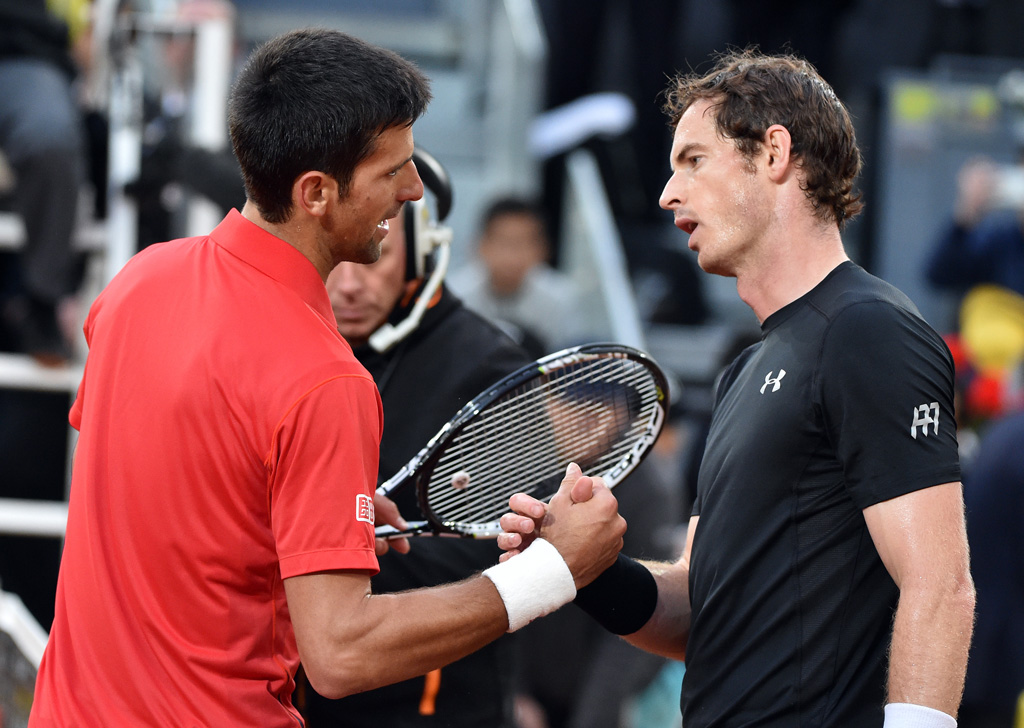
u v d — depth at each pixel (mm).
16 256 15156
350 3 31062
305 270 6066
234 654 5934
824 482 6340
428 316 8477
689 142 6844
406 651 5840
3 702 8977
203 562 5852
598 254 23062
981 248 22891
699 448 17719
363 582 5809
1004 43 26562
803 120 6586
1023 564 14008
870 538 6309
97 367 6141
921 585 5895
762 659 6426
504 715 8602
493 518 7648
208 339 5832
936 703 5773
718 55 7641
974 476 14445
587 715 14414
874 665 6320
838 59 26859
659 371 7531
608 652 14586
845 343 6211
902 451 6023
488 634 6203
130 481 5898
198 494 5793
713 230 6746
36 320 12773
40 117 12664
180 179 12289
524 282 19797
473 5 27719
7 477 14273
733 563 6531
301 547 5676
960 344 20750
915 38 27047
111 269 13117
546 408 7668
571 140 27031
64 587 6211
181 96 13625
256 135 5887
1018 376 20391
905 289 24438
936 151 24406
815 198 6641
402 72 6004
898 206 24500
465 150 26562
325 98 5801
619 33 28234
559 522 6605
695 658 6762
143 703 5898
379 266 8102
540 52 24656
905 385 6066
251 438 5719
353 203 6000
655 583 7434
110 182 13461
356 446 5781
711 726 6555
